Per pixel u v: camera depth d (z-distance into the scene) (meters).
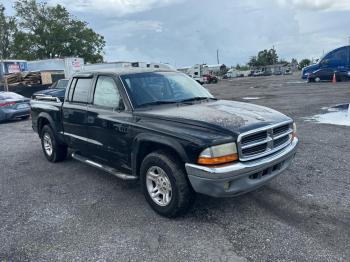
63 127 6.44
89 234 4.06
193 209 4.55
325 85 24.83
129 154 4.80
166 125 4.30
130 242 3.83
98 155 5.54
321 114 11.46
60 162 7.27
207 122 4.10
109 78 5.34
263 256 3.43
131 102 4.89
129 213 4.57
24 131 12.03
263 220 4.17
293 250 3.50
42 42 57.88
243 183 3.97
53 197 5.31
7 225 4.41
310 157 6.55
